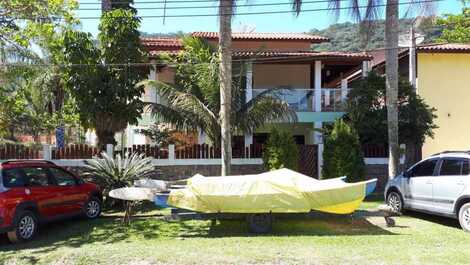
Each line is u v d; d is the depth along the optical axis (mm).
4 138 20266
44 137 25062
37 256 9102
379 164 17719
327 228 11516
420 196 12281
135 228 11680
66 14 15984
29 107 21609
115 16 16391
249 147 17203
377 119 17359
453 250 9180
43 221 10891
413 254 8844
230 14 14250
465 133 23859
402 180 13062
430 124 18234
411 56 21625
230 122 14906
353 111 18156
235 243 9969
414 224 11969
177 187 12859
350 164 15953
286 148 16016
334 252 9023
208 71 16719
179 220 12000
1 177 10125
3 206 9828
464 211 10953
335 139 16250
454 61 23969
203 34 25328
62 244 10141
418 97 18016
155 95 20094
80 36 16125
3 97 17688
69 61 15930
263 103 16406
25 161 11148
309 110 22094
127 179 14297
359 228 11484
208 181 11109
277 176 11352
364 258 8555
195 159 16859
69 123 21531
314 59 22109
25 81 19391
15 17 15086
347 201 11023
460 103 23922
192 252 9102
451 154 11641
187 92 16531
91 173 14453
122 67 16312
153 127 19656
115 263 8586
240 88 16906
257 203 10781
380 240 10148
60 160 16172
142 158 16109
